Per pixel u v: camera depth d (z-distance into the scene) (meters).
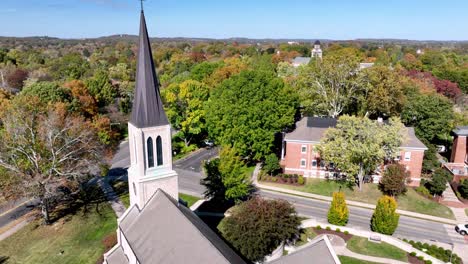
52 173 39.72
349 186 50.88
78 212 41.81
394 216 36.69
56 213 41.72
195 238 20.50
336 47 188.62
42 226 38.84
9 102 55.19
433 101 64.56
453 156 59.38
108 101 85.56
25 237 36.72
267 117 51.97
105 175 53.59
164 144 26.45
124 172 55.88
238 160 41.66
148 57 24.44
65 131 42.53
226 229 32.03
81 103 65.94
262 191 49.62
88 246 34.81
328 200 47.03
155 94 25.23
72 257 33.06
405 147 49.84
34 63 148.50
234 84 54.25
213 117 55.56
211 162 43.97
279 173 55.31
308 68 70.19
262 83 53.75
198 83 67.19
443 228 40.38
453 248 35.94
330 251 22.08
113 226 38.38
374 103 62.72
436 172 48.91
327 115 70.56
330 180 53.00
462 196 48.16
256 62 121.69
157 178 26.52
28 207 43.47
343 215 38.66
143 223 24.91
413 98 68.75
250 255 29.78
